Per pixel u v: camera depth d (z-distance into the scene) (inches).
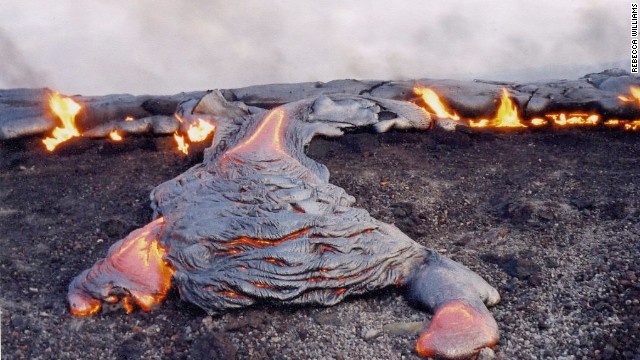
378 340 153.7
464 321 151.4
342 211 169.0
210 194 173.5
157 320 159.6
